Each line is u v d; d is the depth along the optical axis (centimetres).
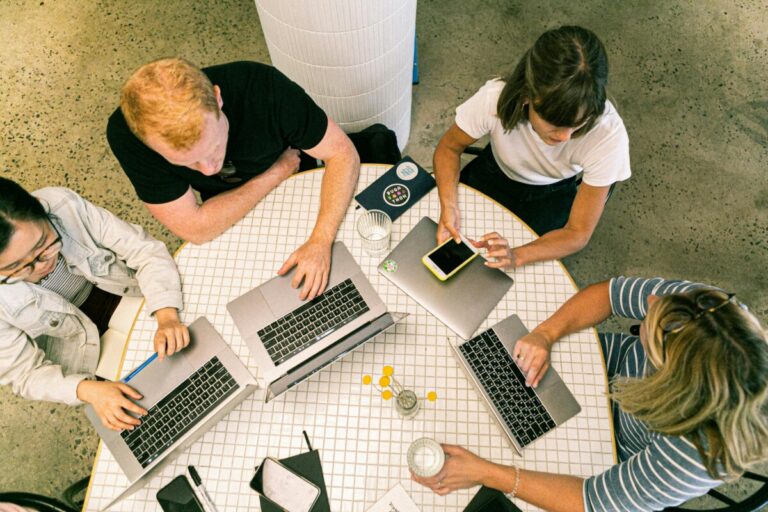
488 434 122
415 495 117
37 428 198
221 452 122
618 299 127
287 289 136
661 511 128
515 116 135
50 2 274
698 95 250
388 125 217
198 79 115
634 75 254
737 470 93
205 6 273
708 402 89
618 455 142
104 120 251
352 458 121
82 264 142
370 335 121
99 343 153
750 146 240
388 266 138
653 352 99
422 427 123
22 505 128
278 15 160
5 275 123
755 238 224
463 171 185
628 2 269
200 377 127
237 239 144
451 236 141
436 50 262
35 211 119
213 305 136
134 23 270
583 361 128
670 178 234
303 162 181
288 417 124
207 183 150
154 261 141
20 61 263
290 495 117
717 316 89
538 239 143
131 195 236
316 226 142
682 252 222
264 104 138
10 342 133
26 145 246
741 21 263
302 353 129
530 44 262
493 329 131
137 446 121
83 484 139
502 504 115
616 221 227
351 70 177
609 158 136
